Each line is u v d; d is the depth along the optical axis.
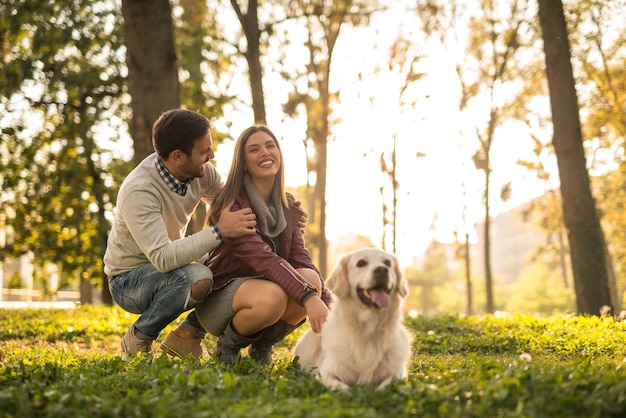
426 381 3.97
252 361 4.75
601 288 12.67
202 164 5.04
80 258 20.06
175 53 10.40
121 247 5.20
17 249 20.36
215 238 4.79
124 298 5.26
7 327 9.55
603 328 8.40
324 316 4.64
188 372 4.33
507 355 6.84
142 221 4.91
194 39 19.03
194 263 5.04
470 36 24.59
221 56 20.62
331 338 4.32
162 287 5.01
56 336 8.92
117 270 5.28
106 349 8.01
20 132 18.70
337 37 23.73
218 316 5.05
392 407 3.50
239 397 3.64
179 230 5.30
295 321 5.25
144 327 5.16
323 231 23.53
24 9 17.14
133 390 3.78
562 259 40.81
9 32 17.53
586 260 12.75
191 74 18.89
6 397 3.57
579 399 3.31
